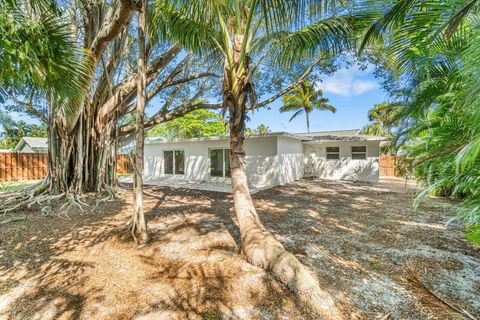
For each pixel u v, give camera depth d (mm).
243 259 3314
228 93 3967
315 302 2428
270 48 4289
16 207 6223
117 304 2369
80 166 7684
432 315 1893
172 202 7348
